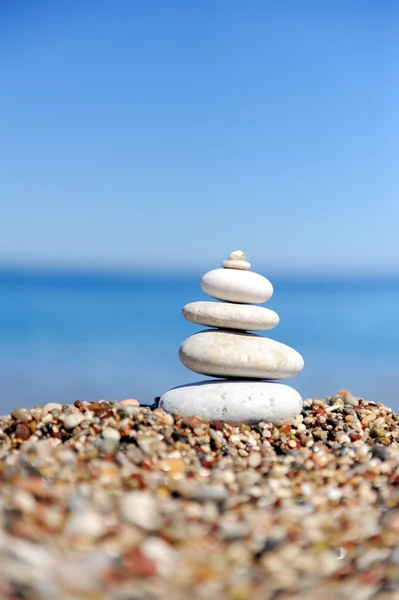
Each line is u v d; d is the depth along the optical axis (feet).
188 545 1.29
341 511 1.46
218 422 2.03
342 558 1.30
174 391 2.13
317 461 1.81
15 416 2.02
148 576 1.14
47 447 1.59
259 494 1.54
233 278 2.16
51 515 1.28
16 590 1.03
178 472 1.68
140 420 1.98
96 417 2.01
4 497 1.30
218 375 2.13
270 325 2.17
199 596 1.11
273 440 2.02
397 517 1.40
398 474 1.63
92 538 1.23
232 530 1.34
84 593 1.05
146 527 1.31
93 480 1.48
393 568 1.23
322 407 2.33
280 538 1.34
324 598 1.13
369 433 2.16
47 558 1.13
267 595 1.14
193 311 2.16
